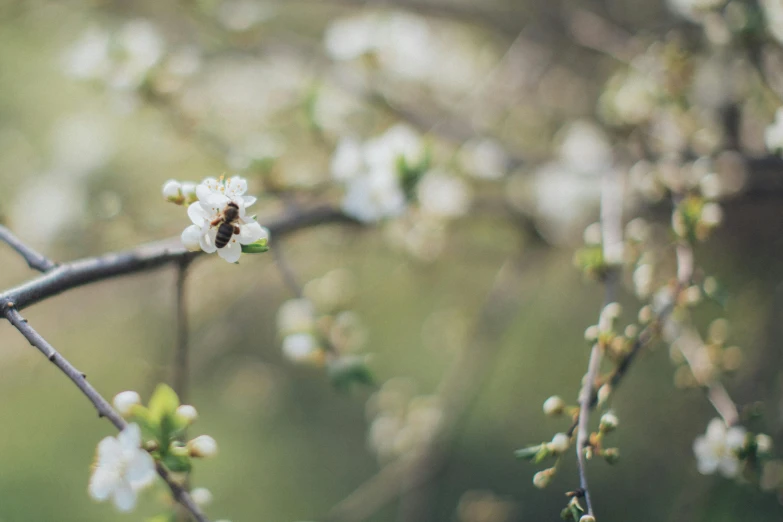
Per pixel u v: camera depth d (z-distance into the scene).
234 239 0.52
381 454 0.83
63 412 1.21
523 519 0.99
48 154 0.95
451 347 0.95
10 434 1.19
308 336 0.62
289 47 0.88
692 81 0.73
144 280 0.87
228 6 0.80
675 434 0.92
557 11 1.01
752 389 0.74
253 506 1.12
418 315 1.21
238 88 0.88
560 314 1.14
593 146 0.88
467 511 0.75
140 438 0.50
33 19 0.98
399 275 1.03
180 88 0.73
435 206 0.73
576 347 1.12
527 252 0.88
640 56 0.82
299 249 0.88
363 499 0.79
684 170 0.70
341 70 0.82
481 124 0.95
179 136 0.74
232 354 1.20
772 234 0.92
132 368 1.01
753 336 0.84
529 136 1.05
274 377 1.05
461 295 1.02
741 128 0.78
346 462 1.16
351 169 0.64
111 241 0.78
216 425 1.18
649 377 0.97
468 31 1.11
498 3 1.09
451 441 0.78
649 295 0.63
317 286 0.71
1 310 0.51
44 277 0.53
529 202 0.88
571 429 0.53
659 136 0.75
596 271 0.60
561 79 1.05
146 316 1.08
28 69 1.13
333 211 0.65
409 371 1.20
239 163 0.66
